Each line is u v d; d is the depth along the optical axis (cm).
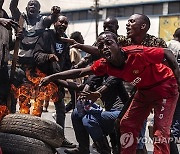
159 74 459
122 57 437
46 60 612
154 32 4325
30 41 618
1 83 540
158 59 440
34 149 472
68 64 681
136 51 436
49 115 865
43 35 623
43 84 476
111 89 543
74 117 566
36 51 618
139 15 497
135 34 495
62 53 643
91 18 4662
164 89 462
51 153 496
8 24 487
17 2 575
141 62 438
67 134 770
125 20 4431
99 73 466
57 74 475
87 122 547
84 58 581
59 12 623
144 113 489
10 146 468
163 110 463
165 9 4294
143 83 459
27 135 477
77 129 569
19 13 580
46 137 482
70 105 766
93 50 544
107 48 437
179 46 730
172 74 467
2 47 528
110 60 438
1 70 538
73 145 657
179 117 654
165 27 4275
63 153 611
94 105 551
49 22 627
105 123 548
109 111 552
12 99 577
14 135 475
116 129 508
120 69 446
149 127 571
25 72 612
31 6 618
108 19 580
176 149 535
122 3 4541
